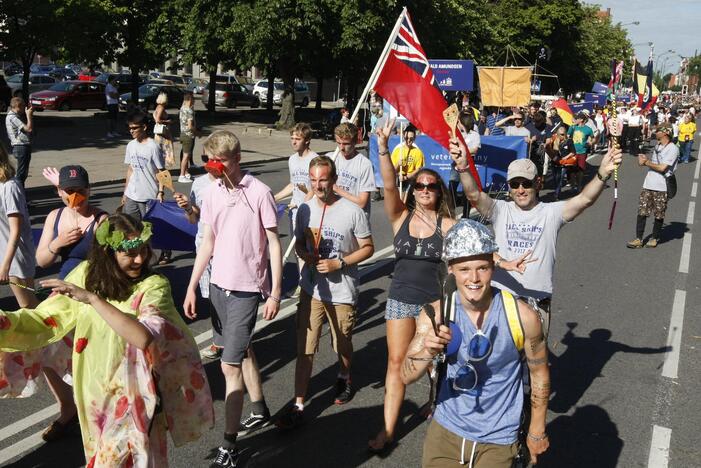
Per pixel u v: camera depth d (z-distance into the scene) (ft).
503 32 138.31
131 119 26.32
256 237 13.89
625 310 25.14
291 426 15.25
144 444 10.38
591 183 14.58
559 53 162.20
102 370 10.39
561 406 17.20
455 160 14.67
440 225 14.42
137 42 96.22
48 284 9.52
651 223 42.75
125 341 10.36
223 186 14.06
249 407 16.40
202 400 11.21
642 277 29.86
